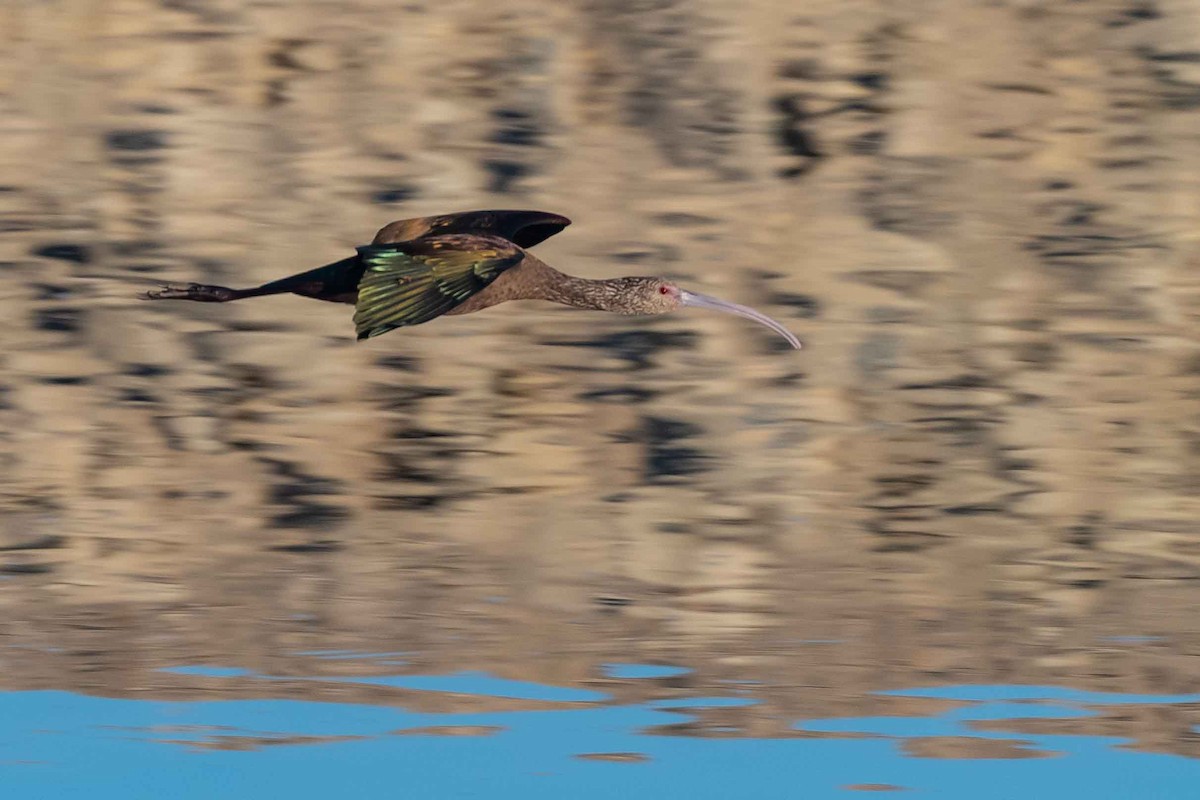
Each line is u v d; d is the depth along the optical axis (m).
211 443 15.53
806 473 15.31
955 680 10.85
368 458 15.45
